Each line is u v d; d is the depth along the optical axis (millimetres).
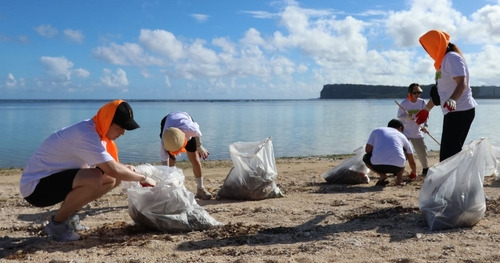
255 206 6645
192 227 5230
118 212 6387
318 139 23672
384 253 4316
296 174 10312
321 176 9602
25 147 20578
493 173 8328
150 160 16219
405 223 5406
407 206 6277
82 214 6281
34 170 4777
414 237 4820
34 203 4832
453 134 6105
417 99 9422
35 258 4359
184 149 7324
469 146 5211
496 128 28281
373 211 6016
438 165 5316
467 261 4027
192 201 5398
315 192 7891
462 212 5070
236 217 5961
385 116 47312
